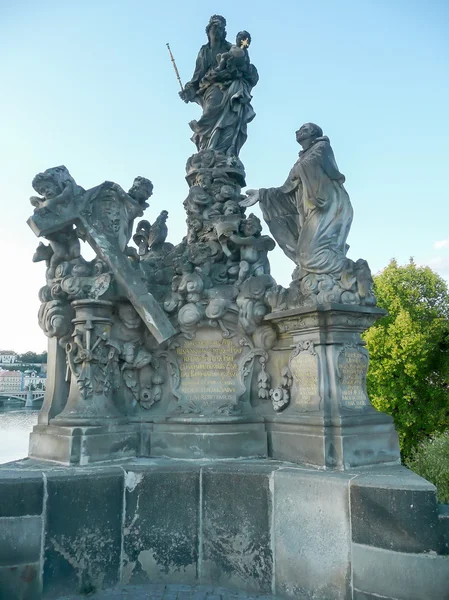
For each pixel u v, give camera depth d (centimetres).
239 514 657
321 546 603
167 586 643
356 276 730
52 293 796
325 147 779
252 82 1096
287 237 831
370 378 2700
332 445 682
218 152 1019
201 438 768
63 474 640
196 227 931
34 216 773
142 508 662
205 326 817
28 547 600
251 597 617
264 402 809
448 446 1560
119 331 811
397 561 551
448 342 2738
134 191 893
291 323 761
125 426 769
